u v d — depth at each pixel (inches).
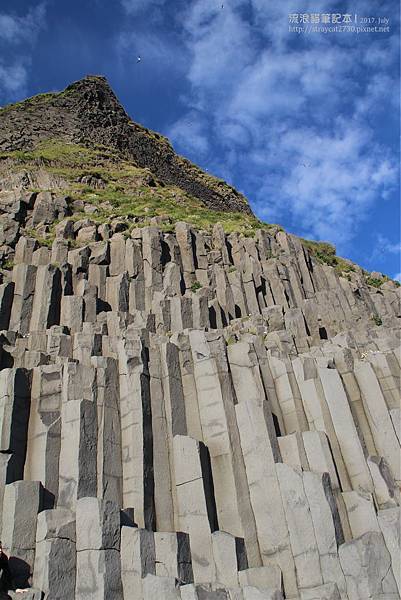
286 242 1282.0
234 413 594.2
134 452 560.7
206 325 877.2
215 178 3115.2
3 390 596.4
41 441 569.3
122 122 2994.6
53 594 428.5
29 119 2640.3
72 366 616.7
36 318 922.1
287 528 498.0
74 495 520.1
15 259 1096.2
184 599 412.5
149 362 641.0
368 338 820.6
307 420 621.9
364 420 626.2
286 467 517.7
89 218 1355.8
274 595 423.5
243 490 536.4
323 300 1082.7
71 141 2474.2
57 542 453.1
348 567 452.8
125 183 2075.5
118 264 1115.9
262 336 817.5
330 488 504.7
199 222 1540.4
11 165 1923.0
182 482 540.1
